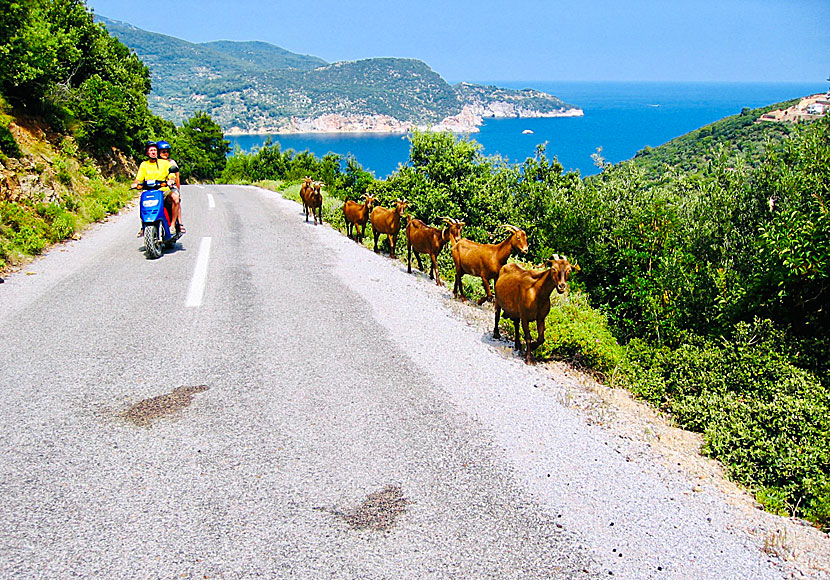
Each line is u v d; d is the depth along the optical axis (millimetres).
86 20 32719
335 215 17312
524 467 4203
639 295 9742
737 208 10055
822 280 7758
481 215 17906
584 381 6387
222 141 87875
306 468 4070
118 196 19594
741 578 3244
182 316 7289
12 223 11422
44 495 3682
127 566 3096
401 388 5430
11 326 6711
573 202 12367
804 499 4492
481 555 3270
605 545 3422
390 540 3369
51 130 22109
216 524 3463
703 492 4211
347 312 7734
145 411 4809
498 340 7223
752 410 5707
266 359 6000
